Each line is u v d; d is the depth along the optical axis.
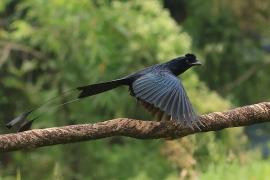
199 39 22.59
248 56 23.03
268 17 22.53
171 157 10.99
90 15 16.92
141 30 16.86
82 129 5.79
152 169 17.52
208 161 11.19
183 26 22.66
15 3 20.23
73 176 17.91
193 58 6.18
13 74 19.03
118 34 16.95
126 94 16.69
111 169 18.08
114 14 16.95
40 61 18.86
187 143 10.87
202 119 5.98
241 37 23.03
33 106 18.05
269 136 23.97
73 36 16.92
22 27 17.45
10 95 18.33
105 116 17.58
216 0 22.36
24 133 5.70
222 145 12.79
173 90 5.17
